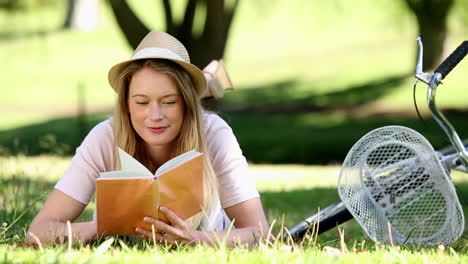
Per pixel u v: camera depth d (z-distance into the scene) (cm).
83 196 617
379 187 638
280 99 3984
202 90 604
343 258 506
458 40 3691
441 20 3247
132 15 1966
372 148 638
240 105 3941
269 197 1173
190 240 552
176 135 594
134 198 533
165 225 540
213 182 604
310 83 4203
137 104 579
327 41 4925
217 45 2036
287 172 1956
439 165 609
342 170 641
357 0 5191
